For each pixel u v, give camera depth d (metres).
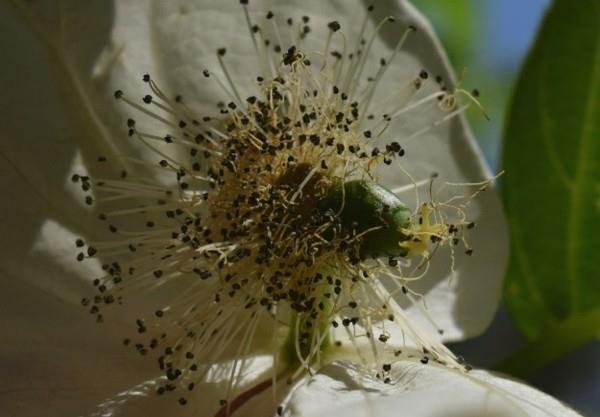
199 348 0.14
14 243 0.15
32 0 0.15
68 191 0.15
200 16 0.15
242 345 0.14
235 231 0.14
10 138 0.15
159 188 0.15
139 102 0.15
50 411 0.14
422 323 0.15
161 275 0.15
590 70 0.16
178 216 0.15
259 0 0.15
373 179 0.15
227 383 0.14
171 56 0.15
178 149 0.15
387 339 0.14
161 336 0.15
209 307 0.14
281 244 0.14
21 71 0.15
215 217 0.15
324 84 0.15
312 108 0.15
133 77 0.15
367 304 0.14
